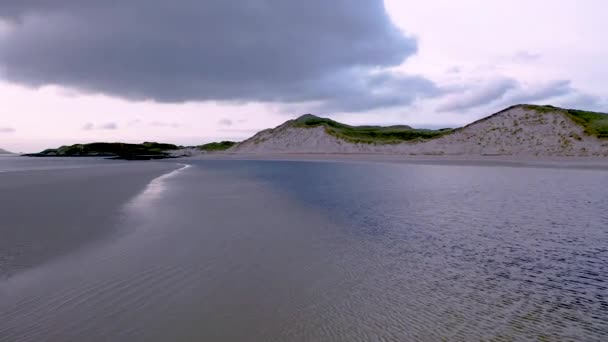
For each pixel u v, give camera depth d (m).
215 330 5.02
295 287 6.55
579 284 6.79
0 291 6.30
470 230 10.84
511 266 7.75
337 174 33.34
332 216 12.98
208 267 7.56
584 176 27.52
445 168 38.81
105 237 9.85
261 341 4.75
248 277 7.01
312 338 4.85
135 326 5.12
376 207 14.80
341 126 148.38
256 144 132.38
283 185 23.75
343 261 8.02
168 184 24.73
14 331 4.99
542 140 64.12
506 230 10.80
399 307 5.80
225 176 32.62
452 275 7.23
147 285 6.58
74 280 6.80
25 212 13.46
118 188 21.97
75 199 16.97
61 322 5.23
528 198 16.78
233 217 12.77
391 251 8.79
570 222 11.79
